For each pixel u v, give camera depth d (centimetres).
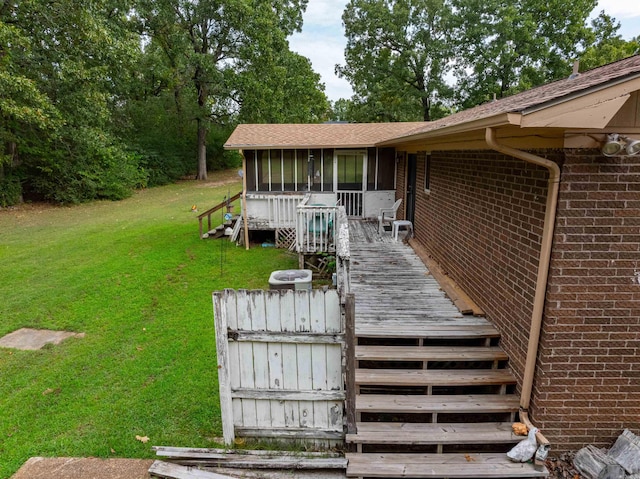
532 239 398
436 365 482
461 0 2703
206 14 2523
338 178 1276
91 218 1688
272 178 1269
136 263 1031
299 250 918
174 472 368
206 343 612
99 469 377
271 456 386
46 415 458
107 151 2005
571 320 369
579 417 385
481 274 545
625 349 371
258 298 383
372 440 384
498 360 458
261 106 2638
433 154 830
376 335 483
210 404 468
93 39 1602
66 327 688
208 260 1051
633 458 356
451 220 695
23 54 1580
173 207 1928
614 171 344
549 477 366
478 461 371
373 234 1074
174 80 2725
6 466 384
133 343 622
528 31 2552
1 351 610
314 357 391
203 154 2989
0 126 1777
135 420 444
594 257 358
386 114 3111
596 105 290
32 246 1233
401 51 2941
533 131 343
